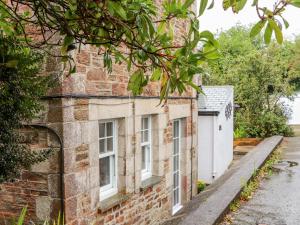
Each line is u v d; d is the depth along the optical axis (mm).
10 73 3242
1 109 3396
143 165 7992
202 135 13227
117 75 6262
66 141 5137
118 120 6609
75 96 5254
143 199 7246
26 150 3896
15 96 3375
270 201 6855
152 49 2096
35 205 5312
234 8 1720
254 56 20328
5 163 3566
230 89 15617
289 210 6281
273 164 11078
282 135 20047
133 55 2260
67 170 5156
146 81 2264
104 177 6555
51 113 5133
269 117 20500
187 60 1961
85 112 5508
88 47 5523
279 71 21125
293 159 12062
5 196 5500
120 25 2002
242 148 17906
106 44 2227
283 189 7805
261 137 20516
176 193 9578
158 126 7855
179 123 9633
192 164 10062
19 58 3152
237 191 6887
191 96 9852
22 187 5379
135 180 6867
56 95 5066
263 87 20672
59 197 5156
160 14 6746
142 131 7812
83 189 5488
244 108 21109
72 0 1934
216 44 1913
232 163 15695
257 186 8102
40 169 5242
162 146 8031
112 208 6188
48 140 5191
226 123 14906
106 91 5984
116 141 6629
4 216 5523
